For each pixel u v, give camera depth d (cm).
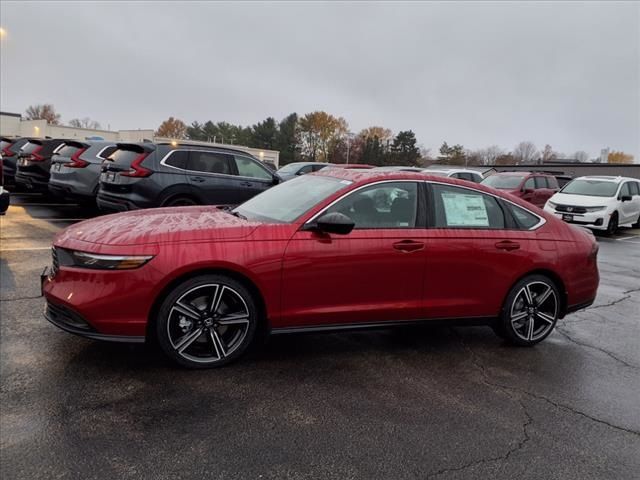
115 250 313
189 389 318
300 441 267
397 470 248
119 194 798
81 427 268
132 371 337
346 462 252
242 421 284
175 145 830
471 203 418
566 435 291
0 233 809
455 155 8506
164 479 230
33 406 285
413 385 346
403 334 453
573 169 3581
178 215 397
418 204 396
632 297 646
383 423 291
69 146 1052
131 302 314
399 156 7612
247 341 353
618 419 314
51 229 873
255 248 340
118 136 5816
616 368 399
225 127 8900
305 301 357
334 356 389
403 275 380
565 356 420
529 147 9469
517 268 420
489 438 282
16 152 1438
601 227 1351
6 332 390
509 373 378
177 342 335
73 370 333
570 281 444
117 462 240
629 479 252
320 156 8456
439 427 291
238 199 879
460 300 404
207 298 341
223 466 242
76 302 310
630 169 3369
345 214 373
